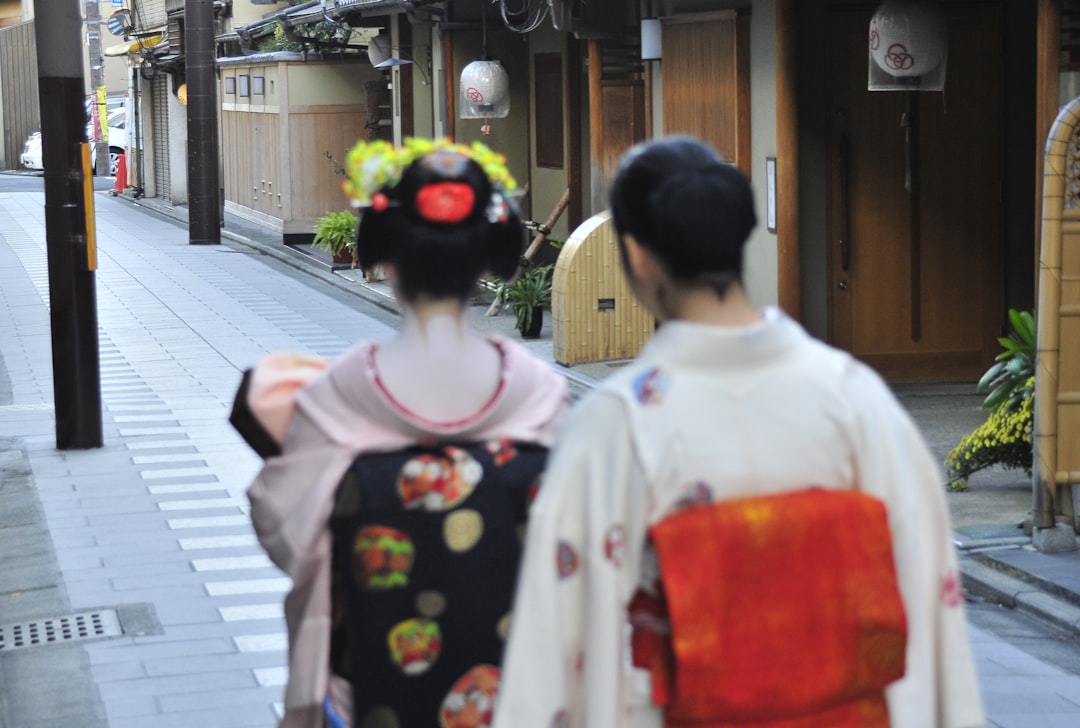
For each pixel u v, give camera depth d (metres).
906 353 15.36
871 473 2.87
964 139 15.15
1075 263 9.27
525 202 25.39
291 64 32.06
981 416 13.78
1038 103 11.01
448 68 25.00
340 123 32.34
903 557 2.88
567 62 22.72
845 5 14.78
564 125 23.25
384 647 3.34
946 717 2.97
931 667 2.95
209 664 7.68
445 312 3.46
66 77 12.84
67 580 9.23
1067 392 9.38
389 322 21.72
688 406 2.77
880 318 15.29
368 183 3.46
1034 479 9.52
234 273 28.30
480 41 25.42
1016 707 7.03
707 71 15.80
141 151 51.34
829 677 2.76
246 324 21.41
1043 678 7.47
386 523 3.33
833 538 2.76
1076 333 9.34
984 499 10.81
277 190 34.28
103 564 9.59
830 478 2.83
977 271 15.34
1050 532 9.42
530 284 19.83
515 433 3.43
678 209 2.82
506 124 25.53
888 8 12.95
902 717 2.88
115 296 24.69
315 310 23.00
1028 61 15.08
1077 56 10.96
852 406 2.85
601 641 2.75
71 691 7.33
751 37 15.11
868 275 15.20
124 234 36.72
